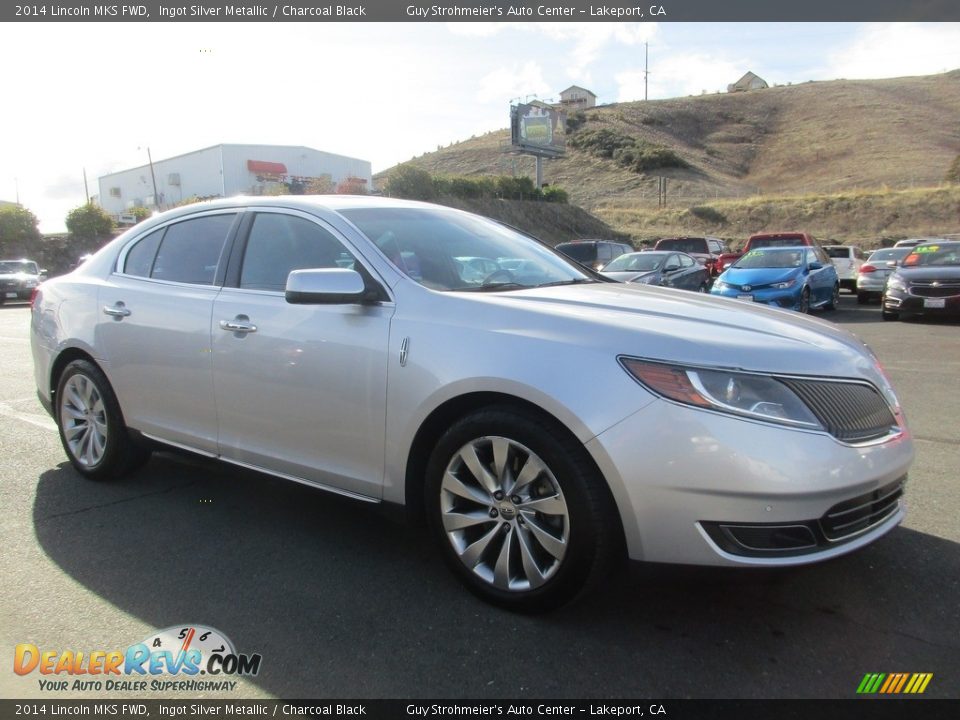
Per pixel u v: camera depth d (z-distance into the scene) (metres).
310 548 3.52
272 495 4.28
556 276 3.85
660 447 2.45
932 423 5.74
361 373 3.11
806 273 13.93
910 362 8.75
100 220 36.84
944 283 12.82
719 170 72.50
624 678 2.46
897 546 3.46
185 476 4.62
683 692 2.39
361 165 69.38
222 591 3.08
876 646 2.64
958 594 3.01
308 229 3.59
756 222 49.44
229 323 3.58
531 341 2.74
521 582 2.83
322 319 3.26
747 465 2.40
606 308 2.99
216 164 58.62
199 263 3.96
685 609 2.90
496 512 2.84
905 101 87.69
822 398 2.58
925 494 4.13
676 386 2.49
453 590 3.08
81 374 4.40
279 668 2.54
